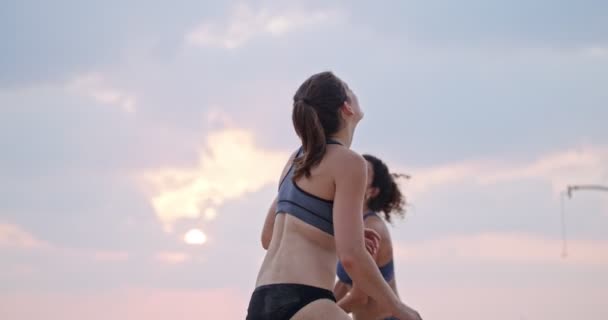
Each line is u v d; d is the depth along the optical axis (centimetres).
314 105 404
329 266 396
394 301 387
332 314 386
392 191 601
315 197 396
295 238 396
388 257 564
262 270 402
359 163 393
